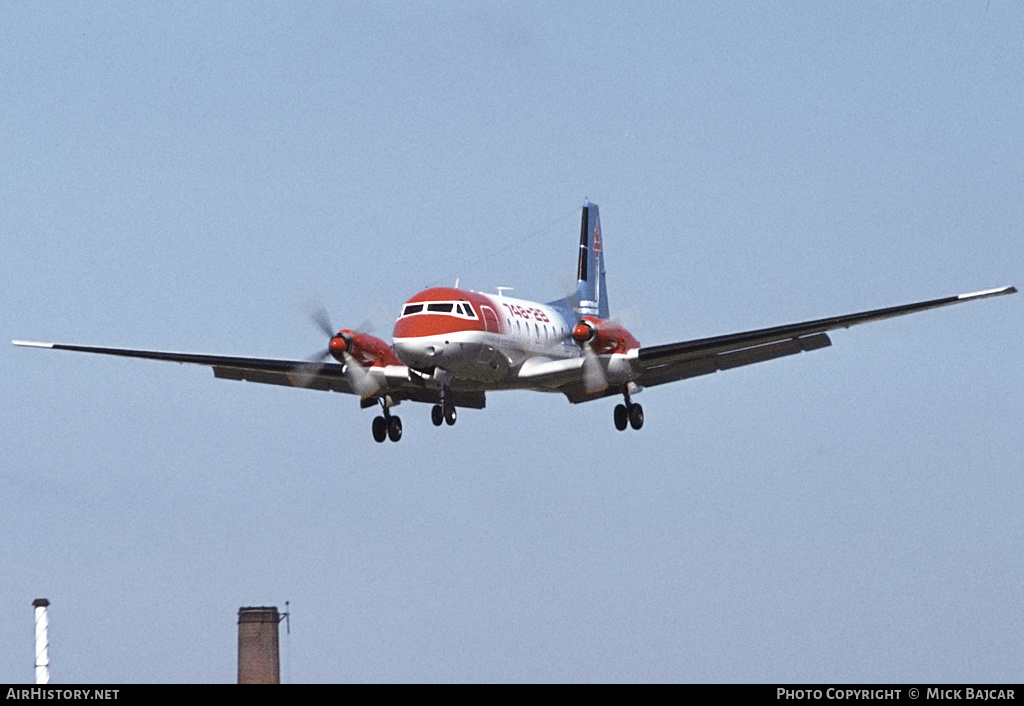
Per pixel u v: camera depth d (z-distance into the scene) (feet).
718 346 410.52
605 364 423.23
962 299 374.43
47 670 345.31
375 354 421.18
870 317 387.55
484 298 423.23
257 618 374.84
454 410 416.87
